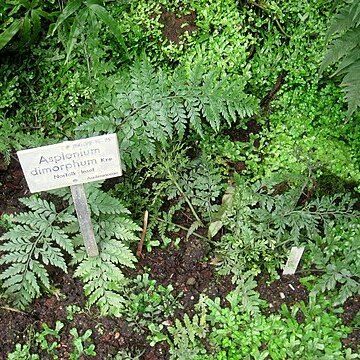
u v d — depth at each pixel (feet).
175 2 9.52
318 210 8.61
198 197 9.11
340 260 8.50
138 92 8.43
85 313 8.09
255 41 9.52
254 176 9.46
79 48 9.15
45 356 7.71
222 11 9.47
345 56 8.38
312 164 8.93
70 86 9.27
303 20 9.61
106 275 7.98
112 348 7.78
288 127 9.71
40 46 9.62
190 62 9.36
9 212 8.87
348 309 8.28
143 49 9.42
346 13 8.03
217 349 7.80
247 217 8.57
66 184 7.08
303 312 8.18
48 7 9.62
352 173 9.21
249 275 8.36
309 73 9.70
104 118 8.33
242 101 8.54
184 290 8.48
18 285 7.81
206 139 9.60
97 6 8.30
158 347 7.88
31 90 9.59
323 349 7.80
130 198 8.98
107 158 7.06
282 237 8.64
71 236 8.75
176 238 9.03
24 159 6.69
